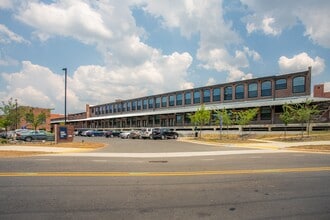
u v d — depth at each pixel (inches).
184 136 1825.8
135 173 402.3
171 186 319.3
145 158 606.2
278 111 1590.8
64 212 226.7
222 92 2098.9
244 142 1112.2
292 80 1686.8
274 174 396.8
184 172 411.8
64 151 746.8
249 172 412.8
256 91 1881.2
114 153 711.7
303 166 476.1
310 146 852.0
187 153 715.4
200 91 2278.5
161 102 2689.5
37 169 438.9
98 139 1622.8
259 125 1588.3
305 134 1261.1
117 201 258.4
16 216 216.7
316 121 1374.3
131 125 2856.8
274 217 215.9
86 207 239.9
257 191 296.7
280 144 976.3
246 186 319.9
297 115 1181.1
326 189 306.2
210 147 933.8
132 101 3070.9
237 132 1622.8
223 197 272.7
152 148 888.3
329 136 1140.5
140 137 1713.8
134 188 309.4
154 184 329.7
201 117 1503.4
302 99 1456.7
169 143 1179.3
